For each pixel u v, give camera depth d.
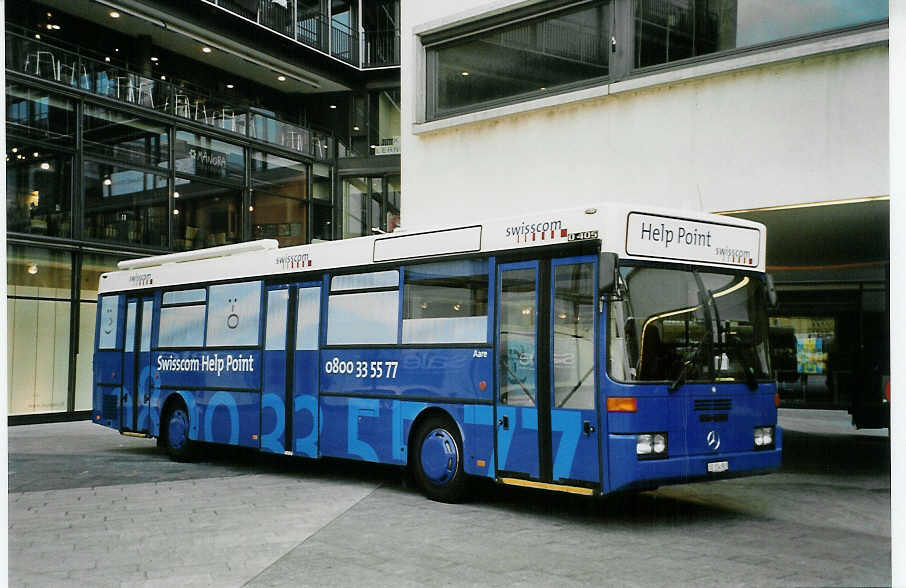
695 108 11.66
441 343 9.70
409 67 15.24
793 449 14.75
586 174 12.78
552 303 8.49
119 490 10.84
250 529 8.21
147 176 24.14
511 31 13.98
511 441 8.76
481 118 14.05
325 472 12.61
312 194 29.69
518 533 7.93
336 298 11.23
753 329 8.82
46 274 21.84
